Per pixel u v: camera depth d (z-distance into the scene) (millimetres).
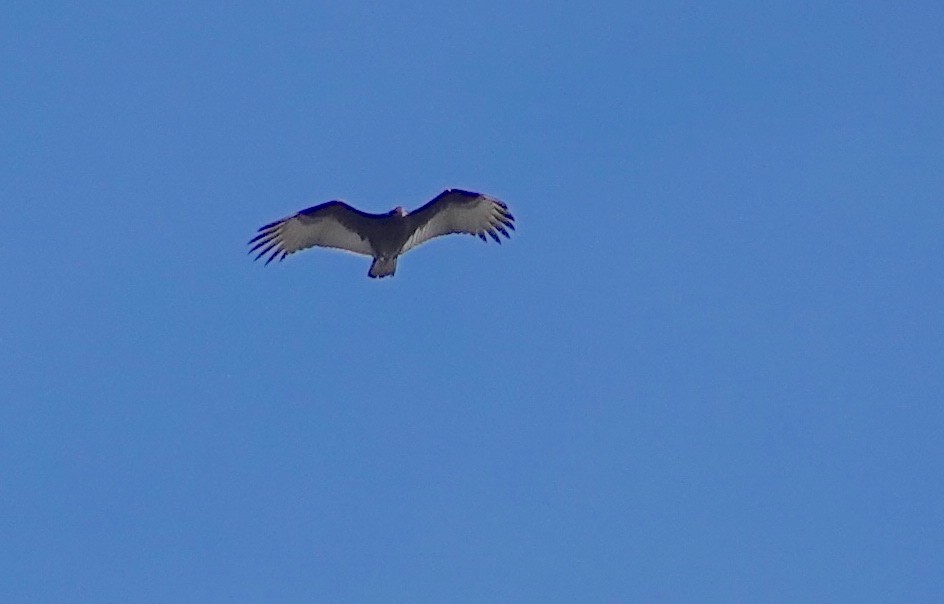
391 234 46656
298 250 47219
